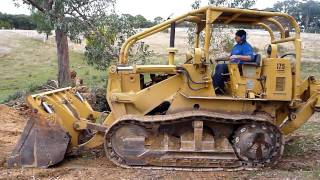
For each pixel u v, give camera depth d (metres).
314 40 33.84
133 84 7.99
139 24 19.05
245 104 7.67
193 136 7.52
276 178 6.89
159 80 8.27
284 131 8.13
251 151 7.42
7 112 13.66
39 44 43.56
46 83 23.22
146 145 7.50
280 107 8.05
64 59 20.81
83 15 18.56
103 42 18.52
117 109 7.93
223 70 8.11
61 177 7.12
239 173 7.30
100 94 13.37
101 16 18.52
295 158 8.31
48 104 7.79
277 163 7.75
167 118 7.34
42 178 7.10
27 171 7.43
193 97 7.54
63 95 8.71
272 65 7.56
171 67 7.75
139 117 7.46
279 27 8.37
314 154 8.63
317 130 11.06
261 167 7.46
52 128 7.67
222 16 7.92
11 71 33.75
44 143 7.66
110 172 7.29
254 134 7.41
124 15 18.86
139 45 17.89
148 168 7.46
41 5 20.48
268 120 7.40
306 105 8.09
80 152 8.55
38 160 7.65
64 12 18.41
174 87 7.80
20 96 19.44
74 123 7.90
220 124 7.59
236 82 7.65
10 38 44.91
